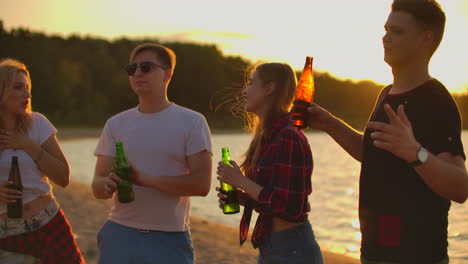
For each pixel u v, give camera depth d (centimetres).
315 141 7481
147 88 358
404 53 235
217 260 649
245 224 325
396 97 238
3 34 8081
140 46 363
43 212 369
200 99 8725
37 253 369
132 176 350
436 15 231
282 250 300
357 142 299
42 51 8106
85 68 8394
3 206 362
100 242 367
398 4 236
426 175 205
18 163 362
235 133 7962
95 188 369
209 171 362
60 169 372
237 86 367
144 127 362
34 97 7769
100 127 7506
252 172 308
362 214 250
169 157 358
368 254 246
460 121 229
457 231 1014
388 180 237
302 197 292
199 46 9094
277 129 302
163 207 356
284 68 313
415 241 232
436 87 231
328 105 10056
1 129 363
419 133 228
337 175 2534
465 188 211
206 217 1118
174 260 357
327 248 868
